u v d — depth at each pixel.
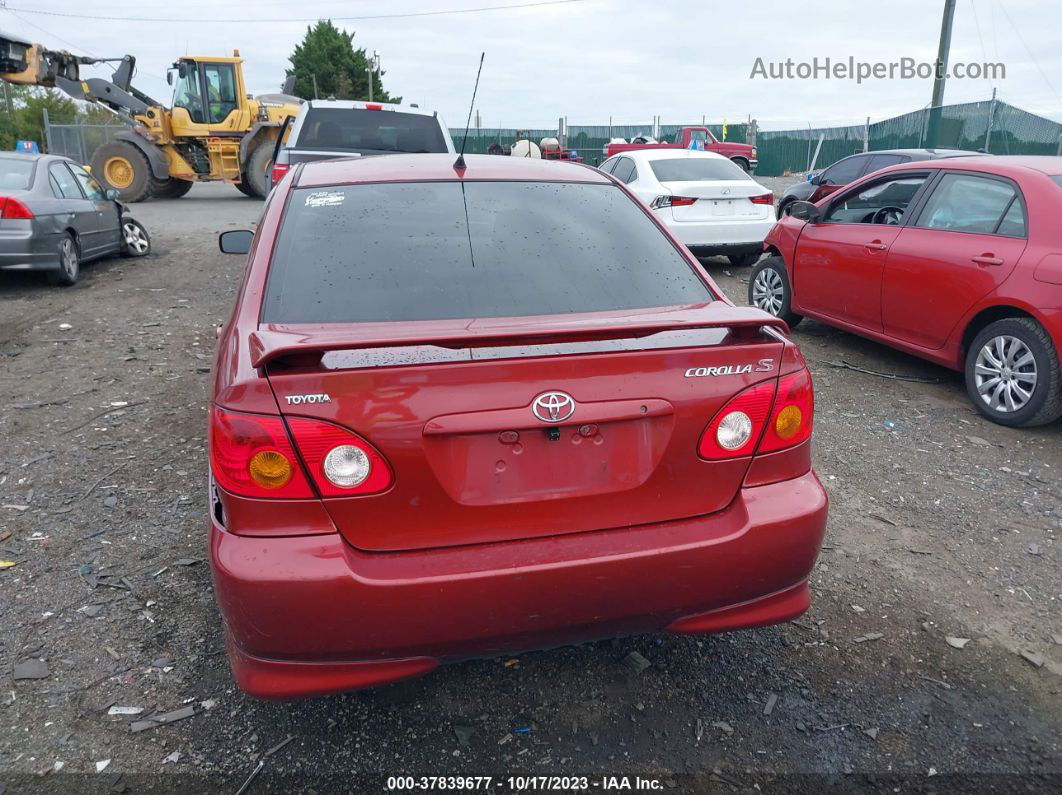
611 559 2.20
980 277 5.18
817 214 6.91
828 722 2.60
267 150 19.83
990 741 2.52
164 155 19.95
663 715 2.63
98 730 2.52
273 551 2.04
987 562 3.54
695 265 2.95
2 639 2.94
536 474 2.19
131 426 5.02
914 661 2.89
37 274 10.15
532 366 2.12
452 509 2.13
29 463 4.45
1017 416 5.04
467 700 2.70
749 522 2.32
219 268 10.74
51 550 3.55
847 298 6.47
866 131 27.23
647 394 2.22
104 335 7.20
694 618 2.37
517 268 2.72
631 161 11.57
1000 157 5.73
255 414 2.01
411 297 2.54
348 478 2.04
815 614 3.16
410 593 2.06
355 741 2.50
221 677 2.77
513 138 40.03
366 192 3.02
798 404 2.39
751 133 35.09
